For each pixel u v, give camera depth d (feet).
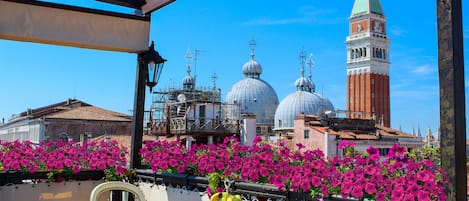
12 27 21.75
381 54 429.38
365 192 14.78
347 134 187.11
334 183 15.35
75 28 23.22
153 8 24.22
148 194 23.20
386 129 221.25
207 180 19.94
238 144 22.52
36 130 164.04
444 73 13.55
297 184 15.96
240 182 18.43
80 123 164.76
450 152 13.28
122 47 24.44
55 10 22.74
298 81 356.79
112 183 15.23
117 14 24.22
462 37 13.61
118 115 183.93
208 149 23.26
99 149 26.68
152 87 25.62
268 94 336.08
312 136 180.04
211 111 177.06
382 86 423.23
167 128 172.96
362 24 429.79
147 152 24.48
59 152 24.22
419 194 13.24
